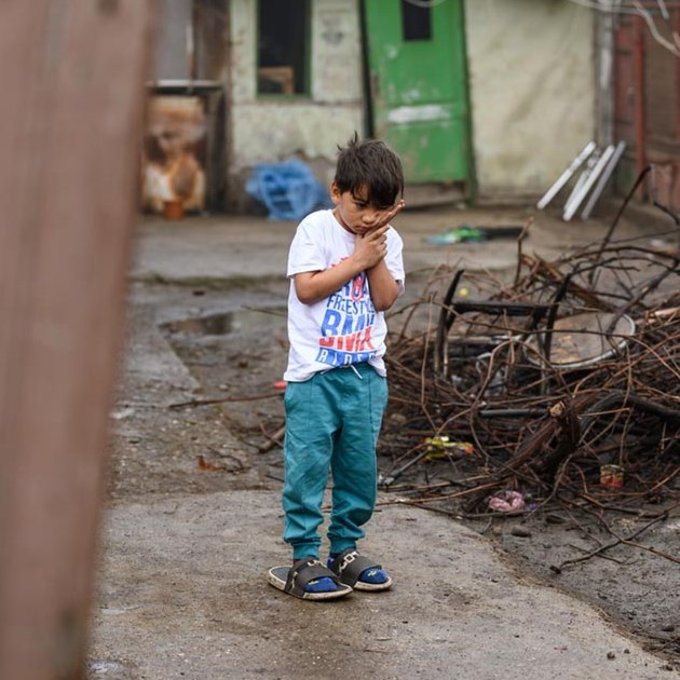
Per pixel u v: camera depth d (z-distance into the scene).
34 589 1.02
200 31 18.30
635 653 4.51
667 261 12.78
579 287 8.16
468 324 8.42
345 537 5.08
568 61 18.84
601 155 18.80
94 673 4.18
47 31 1.11
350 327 4.75
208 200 18.62
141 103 1.10
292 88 18.70
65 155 1.09
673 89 16.58
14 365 1.06
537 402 6.88
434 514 6.20
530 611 4.89
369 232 4.68
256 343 10.77
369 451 4.90
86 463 1.05
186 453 7.26
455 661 4.38
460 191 19.11
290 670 4.28
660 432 6.89
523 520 6.16
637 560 5.70
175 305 12.42
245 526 5.91
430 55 18.69
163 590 5.02
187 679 4.18
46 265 1.08
